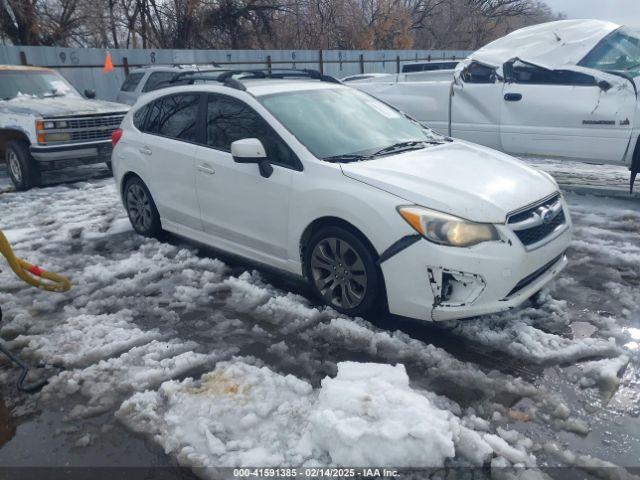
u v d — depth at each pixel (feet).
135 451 9.13
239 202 15.17
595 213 21.20
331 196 12.78
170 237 20.20
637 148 20.70
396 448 8.51
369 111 16.60
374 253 12.44
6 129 29.53
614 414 9.57
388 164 13.21
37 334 13.16
